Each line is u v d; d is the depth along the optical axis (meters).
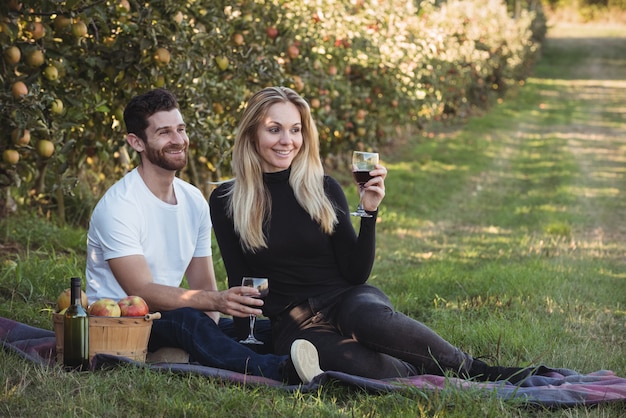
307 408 4.14
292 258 4.80
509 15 34.41
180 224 5.18
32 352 4.82
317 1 12.47
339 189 4.94
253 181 4.82
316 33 12.14
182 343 4.80
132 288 4.91
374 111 14.84
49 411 3.97
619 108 28.22
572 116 26.20
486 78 27.55
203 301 4.82
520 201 13.85
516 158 18.69
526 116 26.06
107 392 4.26
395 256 9.57
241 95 9.52
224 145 9.23
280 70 9.62
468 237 10.90
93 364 4.57
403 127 17.31
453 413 4.14
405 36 15.53
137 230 4.96
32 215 8.71
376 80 14.49
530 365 5.05
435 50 16.62
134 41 7.38
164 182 5.12
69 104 7.29
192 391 4.31
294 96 4.85
